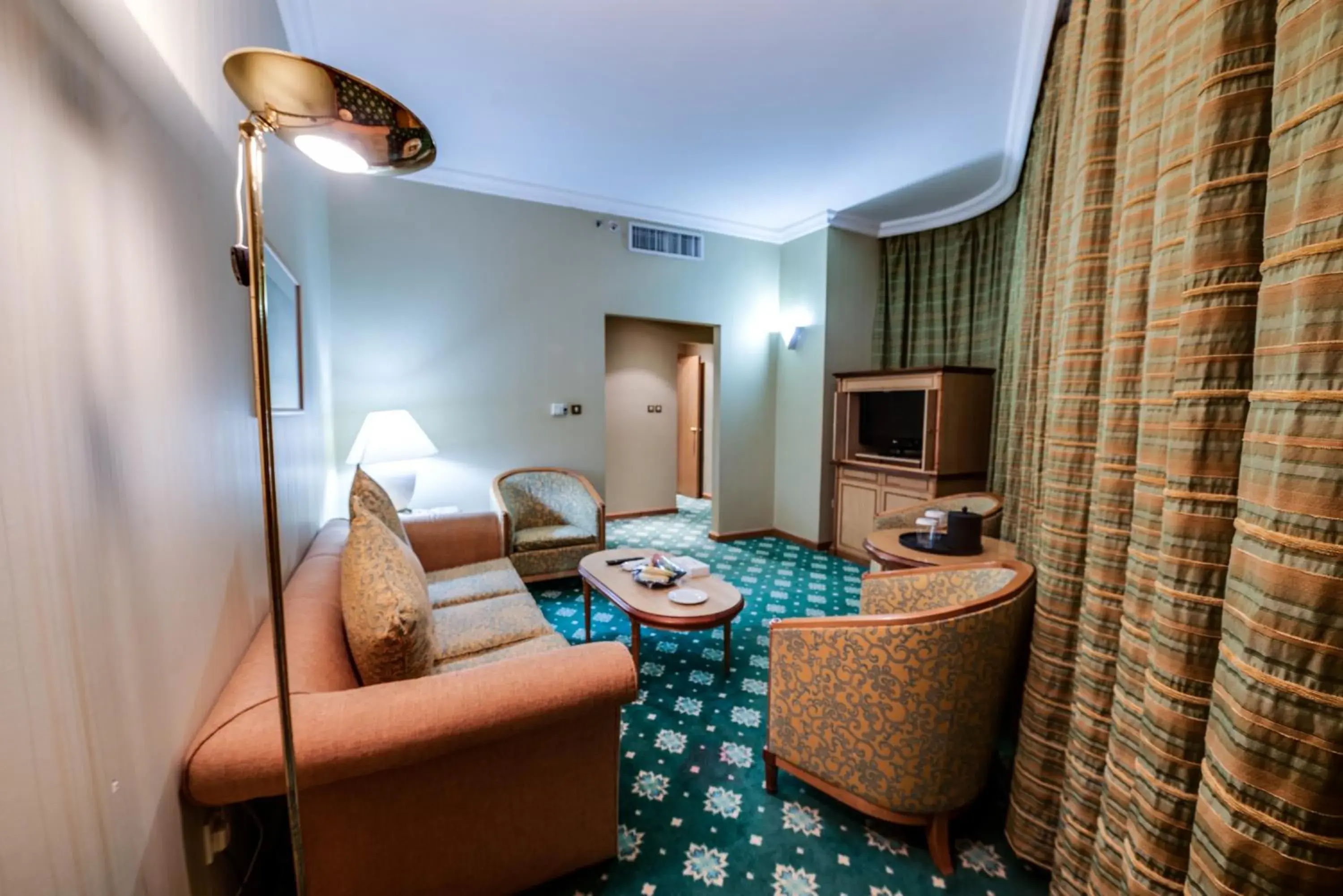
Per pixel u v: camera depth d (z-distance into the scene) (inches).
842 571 152.6
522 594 90.4
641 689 90.0
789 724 62.0
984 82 95.0
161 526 34.1
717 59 88.3
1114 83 47.4
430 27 80.5
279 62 26.8
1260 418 26.6
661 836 59.2
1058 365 52.2
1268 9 29.1
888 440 157.9
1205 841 29.0
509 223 144.3
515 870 49.3
